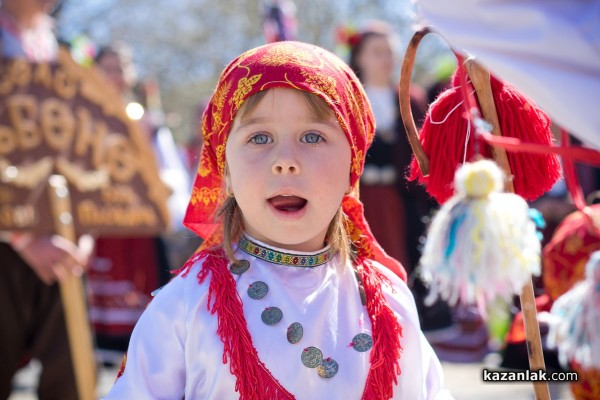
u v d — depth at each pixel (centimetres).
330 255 214
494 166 170
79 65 403
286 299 204
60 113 397
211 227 229
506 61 163
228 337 198
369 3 1589
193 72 1845
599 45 156
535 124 201
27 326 394
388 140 589
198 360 199
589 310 176
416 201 591
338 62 215
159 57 1825
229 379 197
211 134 219
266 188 199
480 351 605
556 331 188
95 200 404
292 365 199
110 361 639
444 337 612
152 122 620
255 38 1748
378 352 206
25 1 401
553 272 291
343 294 211
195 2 1795
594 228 212
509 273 164
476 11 164
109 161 408
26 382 605
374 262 224
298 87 201
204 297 202
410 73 204
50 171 391
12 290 389
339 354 204
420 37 200
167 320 203
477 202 167
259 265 208
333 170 203
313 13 1603
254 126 202
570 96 159
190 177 713
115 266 639
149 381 201
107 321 636
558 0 158
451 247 167
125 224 411
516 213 166
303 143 202
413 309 219
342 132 207
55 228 387
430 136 206
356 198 222
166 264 653
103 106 409
